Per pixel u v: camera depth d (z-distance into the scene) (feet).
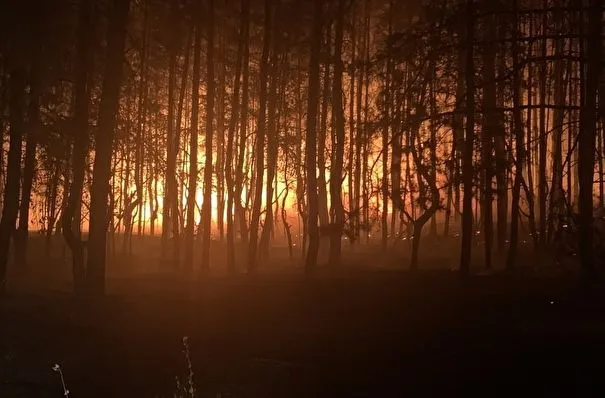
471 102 42.93
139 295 58.90
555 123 68.54
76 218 87.04
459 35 38.63
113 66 55.67
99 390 31.55
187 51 91.15
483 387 28.48
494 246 93.50
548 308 43.70
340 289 56.39
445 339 36.88
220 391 30.66
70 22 60.70
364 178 79.15
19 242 81.66
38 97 59.41
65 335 41.93
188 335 41.78
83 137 59.62
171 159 89.81
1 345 38.96
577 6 35.12
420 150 44.29
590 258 44.27
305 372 32.81
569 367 29.60
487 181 50.31
